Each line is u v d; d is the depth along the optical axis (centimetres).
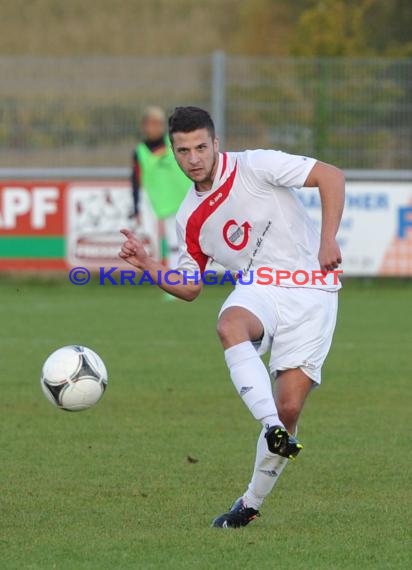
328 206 2059
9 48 10588
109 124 6756
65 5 11119
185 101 6750
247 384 2002
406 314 5475
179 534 2047
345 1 8725
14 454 2741
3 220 6400
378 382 3728
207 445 2847
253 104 6731
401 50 8312
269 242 2138
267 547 1961
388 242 6412
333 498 2328
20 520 2152
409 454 2745
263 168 2089
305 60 6681
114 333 4791
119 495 2348
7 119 6700
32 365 4031
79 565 1856
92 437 2938
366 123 6694
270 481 2086
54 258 6425
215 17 10944
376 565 1859
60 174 6700
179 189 5869
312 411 3275
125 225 6381
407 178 6650
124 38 10800
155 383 3700
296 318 2112
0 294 6300
